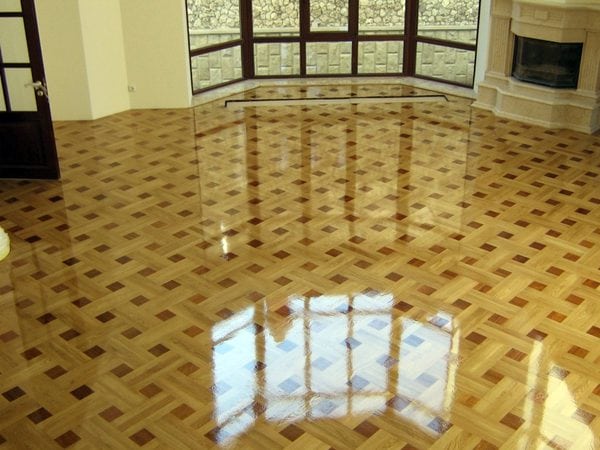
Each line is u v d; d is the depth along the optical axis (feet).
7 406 13.39
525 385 13.83
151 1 26.86
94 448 12.46
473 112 27.66
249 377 14.07
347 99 29.07
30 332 15.40
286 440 12.61
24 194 21.57
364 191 21.43
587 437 12.64
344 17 30.27
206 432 12.79
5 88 21.57
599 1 24.03
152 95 28.32
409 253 18.21
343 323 15.60
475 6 28.48
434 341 15.03
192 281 17.12
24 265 17.87
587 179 22.16
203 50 29.17
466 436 12.66
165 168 23.13
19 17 20.79
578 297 16.46
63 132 26.16
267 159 23.71
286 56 30.91
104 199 21.17
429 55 30.32
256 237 18.99
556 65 25.57
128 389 13.79
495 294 16.57
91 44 26.45
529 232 19.19
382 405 13.37
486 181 22.06
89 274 17.46
